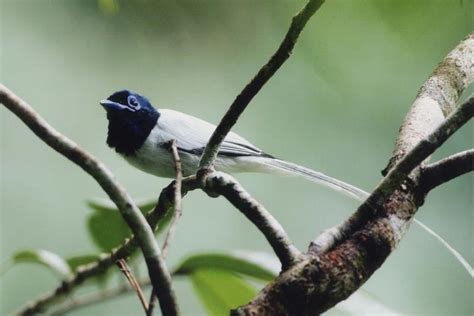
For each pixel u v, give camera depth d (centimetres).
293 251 367
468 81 532
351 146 994
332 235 374
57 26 1109
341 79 871
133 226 347
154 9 1059
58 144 357
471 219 963
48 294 600
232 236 1009
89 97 1088
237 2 1045
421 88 514
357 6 757
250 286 616
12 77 1076
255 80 448
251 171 884
